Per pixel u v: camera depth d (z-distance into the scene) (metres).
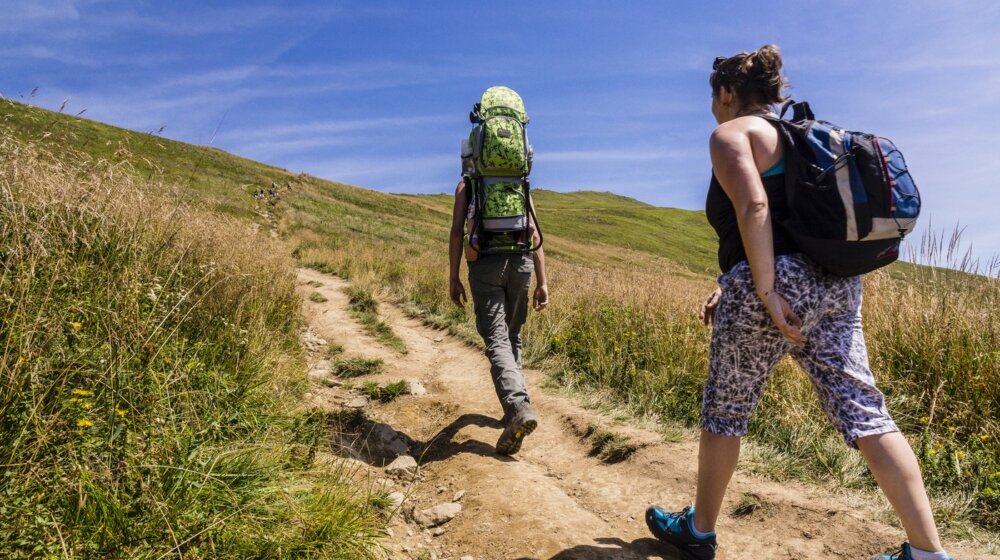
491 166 3.49
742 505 2.72
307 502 2.43
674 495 2.94
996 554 2.24
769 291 1.77
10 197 3.12
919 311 4.13
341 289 11.95
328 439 3.46
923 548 1.74
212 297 4.27
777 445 3.38
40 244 2.84
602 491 3.08
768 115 1.96
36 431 2.05
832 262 1.77
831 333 1.92
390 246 25.25
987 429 3.16
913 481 1.76
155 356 2.72
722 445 2.07
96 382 2.40
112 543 1.85
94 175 3.77
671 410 4.08
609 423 3.90
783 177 1.86
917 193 1.76
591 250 68.69
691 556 2.24
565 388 4.82
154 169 4.52
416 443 3.94
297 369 4.64
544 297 3.83
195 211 4.92
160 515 1.98
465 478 3.19
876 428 1.82
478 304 3.63
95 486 1.99
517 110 3.59
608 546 2.43
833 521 2.51
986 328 3.84
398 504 2.90
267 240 7.68
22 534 1.76
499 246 3.54
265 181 48.06
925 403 3.59
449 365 5.96
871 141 1.79
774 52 2.04
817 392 1.99
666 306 5.97
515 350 3.89
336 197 56.41
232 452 2.52
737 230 1.97
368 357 5.99
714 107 2.21
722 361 2.02
